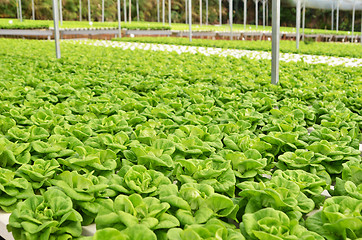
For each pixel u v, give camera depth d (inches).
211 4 3053.6
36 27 1347.2
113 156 151.6
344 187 125.5
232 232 98.3
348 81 346.3
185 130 179.2
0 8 2121.1
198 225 97.8
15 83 306.0
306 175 127.4
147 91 308.2
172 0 2837.1
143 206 105.0
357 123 200.4
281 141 160.6
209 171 128.0
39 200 114.2
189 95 280.8
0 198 126.5
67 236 107.7
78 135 177.5
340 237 100.6
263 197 113.7
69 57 490.9
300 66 448.8
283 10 3112.7
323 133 175.0
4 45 732.0
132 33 1562.5
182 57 538.3
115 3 2573.8
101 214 106.7
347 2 2437.3
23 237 107.0
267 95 266.1
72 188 123.0
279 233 94.7
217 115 220.7
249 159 136.7
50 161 140.2
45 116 202.1
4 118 190.9
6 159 149.7
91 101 249.1
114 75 374.6
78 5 2417.6
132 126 204.1
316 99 274.1
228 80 338.0
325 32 2124.8
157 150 145.6
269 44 963.3
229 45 910.4
